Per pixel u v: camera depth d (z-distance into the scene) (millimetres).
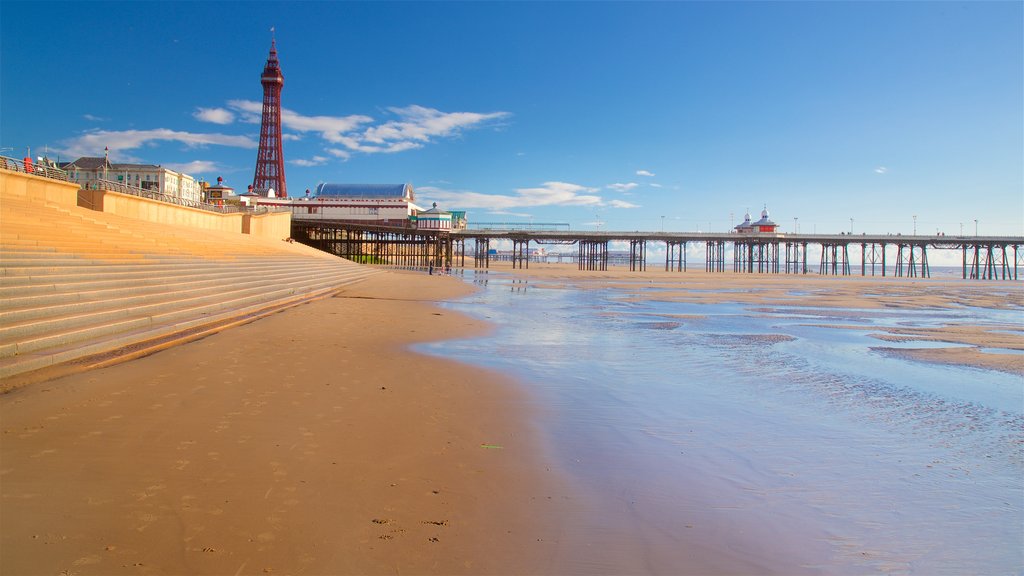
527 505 4875
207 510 4484
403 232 78375
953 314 26781
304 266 33750
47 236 15914
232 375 9336
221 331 14109
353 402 8023
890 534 4594
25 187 24250
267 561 3770
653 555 4117
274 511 4520
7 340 9148
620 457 6188
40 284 11812
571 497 5082
